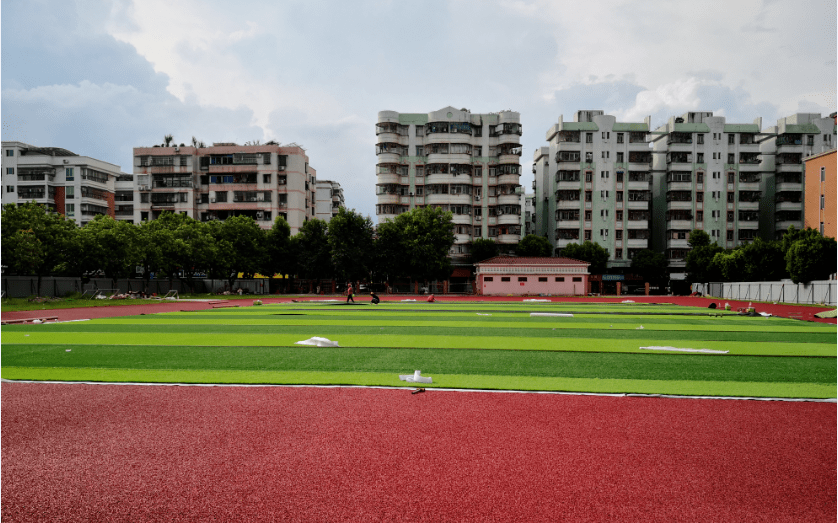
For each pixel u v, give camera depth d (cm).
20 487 441
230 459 505
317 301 3991
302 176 7069
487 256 6556
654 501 417
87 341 1382
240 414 661
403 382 850
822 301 3425
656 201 7488
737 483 451
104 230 3744
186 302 3738
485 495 427
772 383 859
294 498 420
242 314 2478
